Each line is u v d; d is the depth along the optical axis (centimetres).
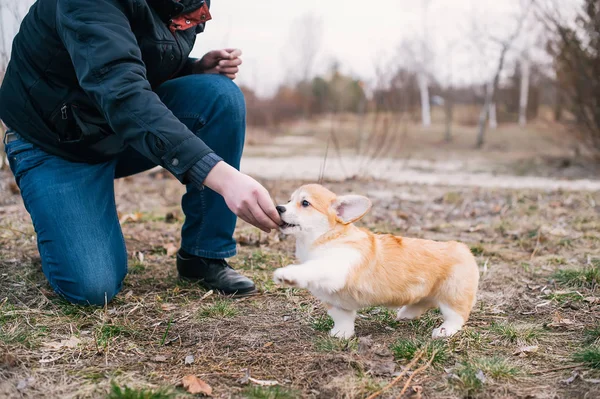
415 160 1520
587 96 1227
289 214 299
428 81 3184
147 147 285
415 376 260
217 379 256
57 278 342
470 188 959
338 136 2316
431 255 304
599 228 600
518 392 245
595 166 1298
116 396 232
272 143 2100
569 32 1209
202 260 386
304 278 273
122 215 620
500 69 1977
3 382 244
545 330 318
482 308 355
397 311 348
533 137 2141
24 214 591
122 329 307
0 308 329
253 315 340
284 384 252
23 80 343
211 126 375
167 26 361
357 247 294
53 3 327
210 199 375
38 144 356
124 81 288
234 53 418
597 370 260
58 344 285
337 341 293
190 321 326
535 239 550
